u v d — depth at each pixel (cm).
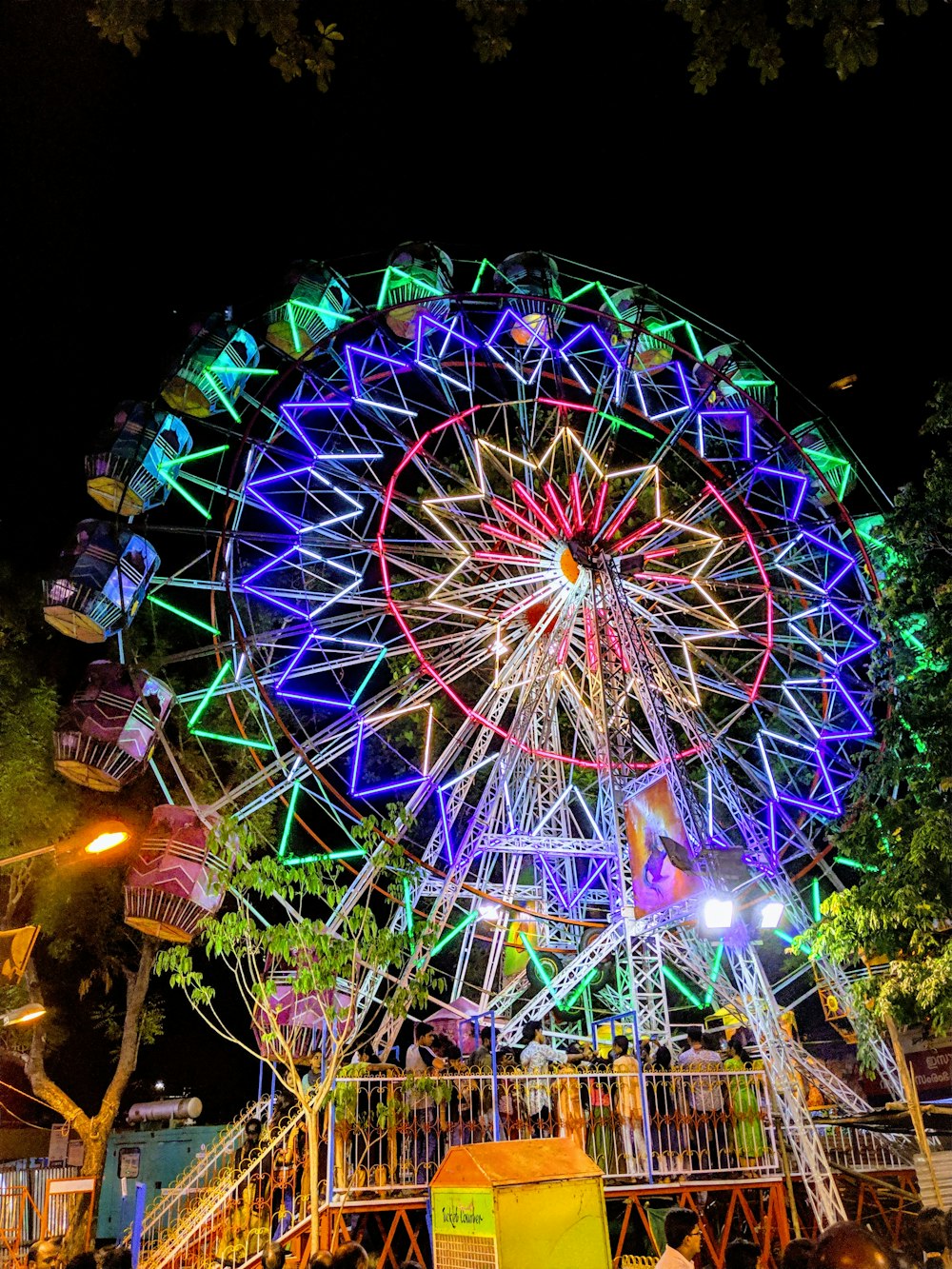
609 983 2231
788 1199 1426
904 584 1738
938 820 1488
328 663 1936
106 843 1206
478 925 2128
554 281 2072
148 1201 2702
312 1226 1176
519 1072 1436
